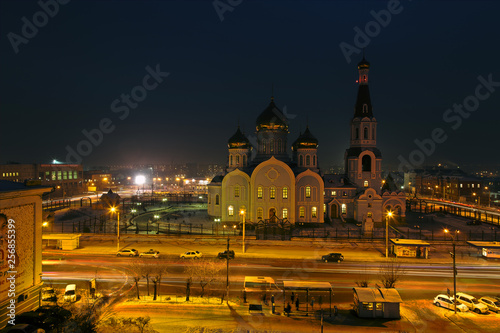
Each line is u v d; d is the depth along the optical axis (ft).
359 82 320.50
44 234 208.64
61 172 549.13
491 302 127.13
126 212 366.63
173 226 280.31
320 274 165.37
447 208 395.96
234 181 283.18
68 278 155.74
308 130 298.56
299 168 296.10
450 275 165.17
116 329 102.78
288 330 110.93
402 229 274.36
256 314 121.49
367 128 313.53
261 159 307.99
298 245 219.20
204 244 218.79
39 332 90.33
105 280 153.69
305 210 281.74
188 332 107.96
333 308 128.47
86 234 245.04
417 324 116.67
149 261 181.57
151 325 111.75
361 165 309.01
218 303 129.90
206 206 418.31
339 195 301.02
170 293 139.74
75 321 101.60
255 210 278.46
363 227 254.88
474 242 202.08
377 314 120.47
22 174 483.10
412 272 169.17
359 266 178.29
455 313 124.88
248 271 168.14
